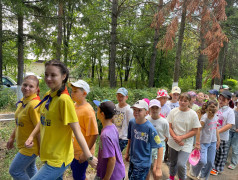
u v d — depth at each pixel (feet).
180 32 29.19
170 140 10.42
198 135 10.13
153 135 8.04
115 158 6.57
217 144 11.55
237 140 13.34
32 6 26.25
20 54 26.43
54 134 5.54
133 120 8.79
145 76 52.13
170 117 10.66
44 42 26.21
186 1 25.29
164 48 26.00
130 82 57.93
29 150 7.05
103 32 46.52
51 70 5.26
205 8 24.64
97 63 54.95
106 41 41.16
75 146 7.98
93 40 46.55
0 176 9.47
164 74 48.93
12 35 24.99
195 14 27.32
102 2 40.81
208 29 25.70
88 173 11.00
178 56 30.04
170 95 15.62
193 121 9.84
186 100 9.95
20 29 25.40
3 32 24.25
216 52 24.31
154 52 40.60
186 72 50.88
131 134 8.66
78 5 30.50
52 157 5.56
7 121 19.16
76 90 7.91
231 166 13.56
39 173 5.53
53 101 5.51
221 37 23.98
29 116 7.13
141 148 8.20
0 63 28.89
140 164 8.13
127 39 43.55
